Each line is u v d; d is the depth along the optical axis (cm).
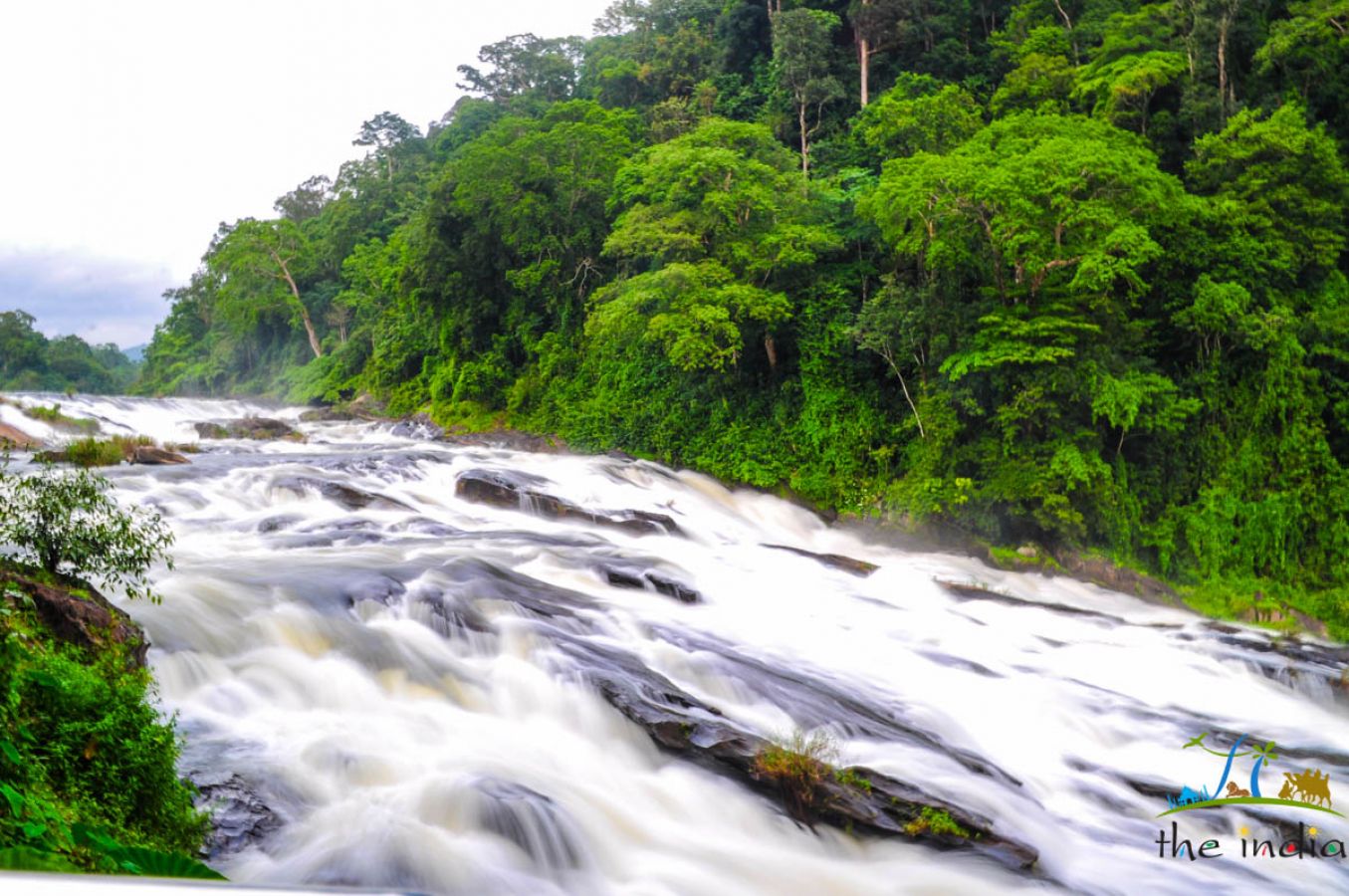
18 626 970
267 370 8888
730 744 1326
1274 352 3534
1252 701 2225
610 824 1187
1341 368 3716
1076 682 2070
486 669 1491
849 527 3753
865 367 3991
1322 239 3812
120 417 5209
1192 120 4522
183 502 2545
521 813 1118
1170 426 3459
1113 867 1338
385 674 1422
